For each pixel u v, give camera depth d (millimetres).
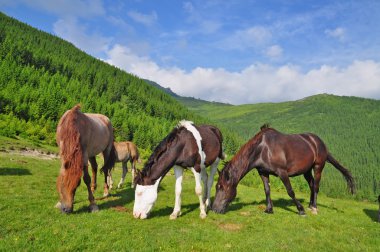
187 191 13789
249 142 9227
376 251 6809
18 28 185625
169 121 134500
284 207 10969
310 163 9969
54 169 16938
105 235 6316
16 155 21359
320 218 9484
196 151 8266
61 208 7215
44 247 5500
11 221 6695
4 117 48625
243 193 14766
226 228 7684
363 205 16922
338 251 6629
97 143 8953
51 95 77312
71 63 152375
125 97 156875
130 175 20016
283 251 6297
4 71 87312
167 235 6691
